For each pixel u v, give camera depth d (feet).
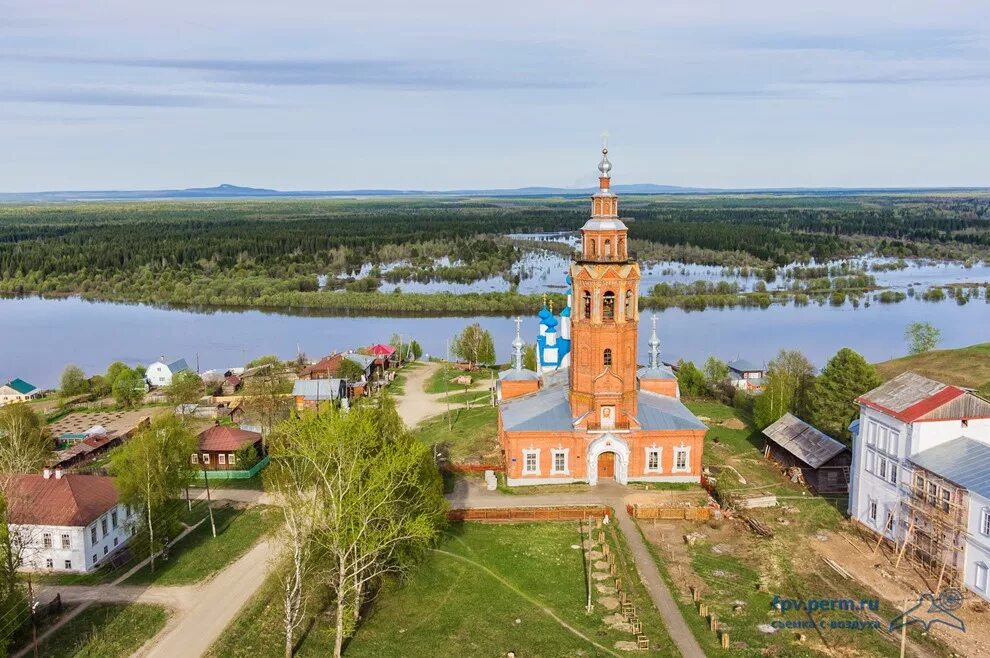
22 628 176.96
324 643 168.55
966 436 199.41
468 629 172.45
